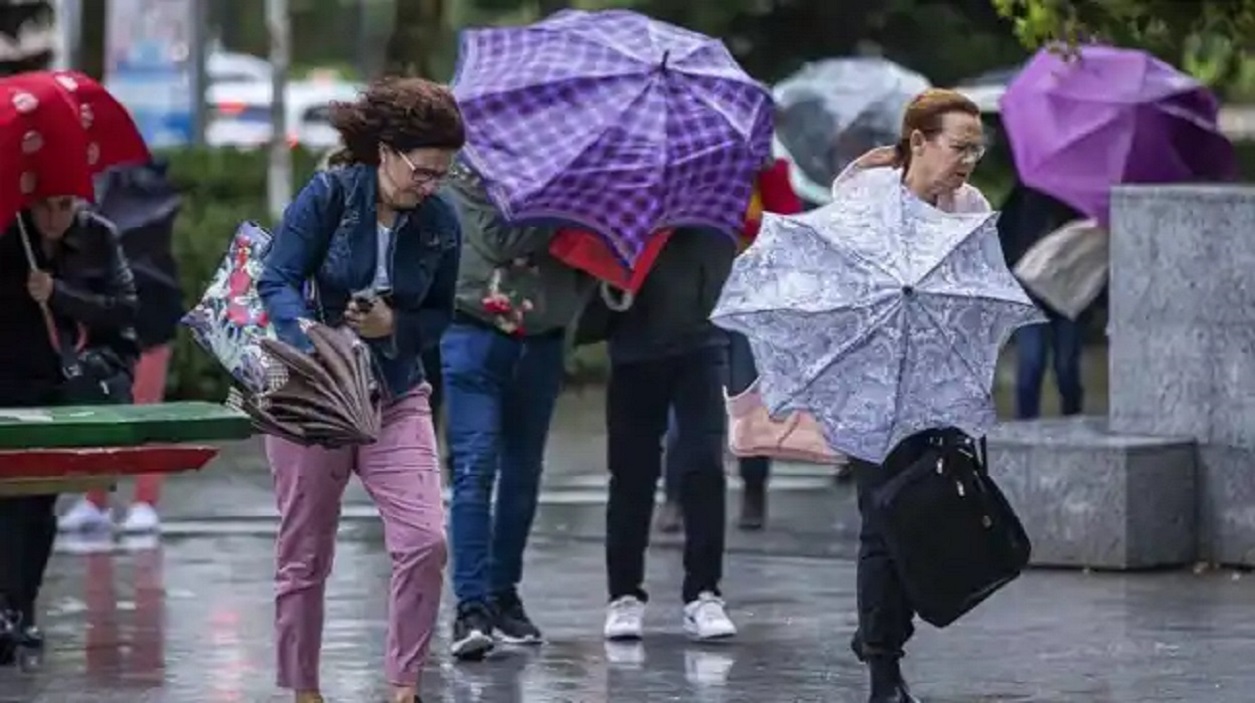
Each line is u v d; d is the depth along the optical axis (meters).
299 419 16.88
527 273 21.27
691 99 21.20
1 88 20.16
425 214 17.61
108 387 21.33
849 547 28.73
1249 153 57.44
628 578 22.41
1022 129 31.56
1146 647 21.98
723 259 21.62
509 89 21.00
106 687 20.38
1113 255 27.44
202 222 42.94
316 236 17.41
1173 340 26.98
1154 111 30.86
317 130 82.38
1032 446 26.67
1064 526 26.59
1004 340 18.22
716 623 22.39
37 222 20.75
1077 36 26.20
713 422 22.03
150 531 29.33
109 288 21.31
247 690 20.25
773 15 51.88
